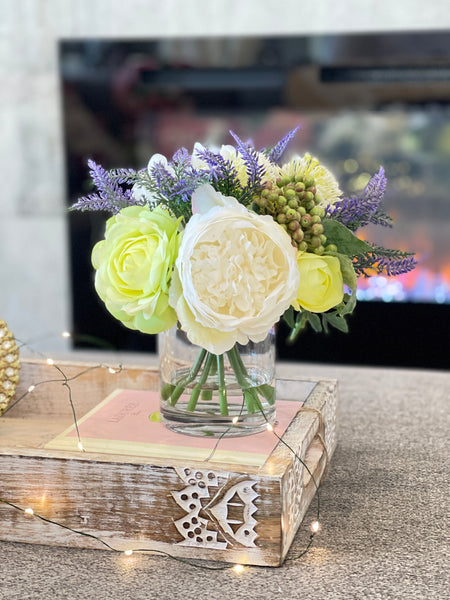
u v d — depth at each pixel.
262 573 0.59
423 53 2.39
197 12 2.49
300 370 1.20
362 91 2.47
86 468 0.63
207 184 0.62
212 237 0.60
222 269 0.60
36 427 0.82
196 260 0.60
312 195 0.66
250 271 0.61
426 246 2.61
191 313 0.62
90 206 0.70
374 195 0.70
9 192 2.73
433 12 2.37
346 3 2.40
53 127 2.67
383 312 2.62
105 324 2.76
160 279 0.63
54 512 0.64
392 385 1.12
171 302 0.63
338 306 0.71
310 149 2.62
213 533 0.61
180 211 0.68
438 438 0.89
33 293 2.78
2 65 2.64
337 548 0.63
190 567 0.60
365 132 2.59
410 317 2.61
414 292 2.61
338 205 0.70
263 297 0.61
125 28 2.54
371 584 0.56
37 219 2.73
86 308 2.76
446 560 0.60
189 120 2.61
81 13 2.56
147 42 2.53
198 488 0.61
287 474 0.61
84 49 2.58
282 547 0.60
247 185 0.68
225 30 2.48
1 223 2.75
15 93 2.66
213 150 0.73
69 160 2.67
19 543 0.65
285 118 2.58
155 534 0.63
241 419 0.70
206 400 0.70
